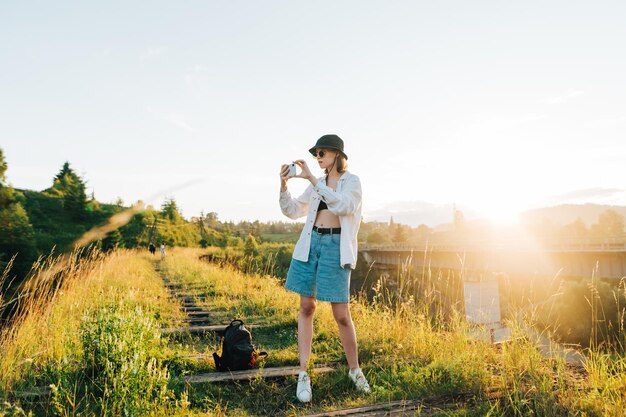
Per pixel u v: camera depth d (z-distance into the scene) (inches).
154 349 144.3
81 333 145.4
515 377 126.3
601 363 121.5
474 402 114.3
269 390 133.0
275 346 197.0
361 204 136.3
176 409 111.6
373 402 118.6
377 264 2016.5
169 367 146.1
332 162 139.7
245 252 869.2
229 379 140.0
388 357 158.2
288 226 4830.2
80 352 148.4
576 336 649.0
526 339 142.9
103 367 130.9
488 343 155.5
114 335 132.3
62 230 1004.6
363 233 4537.4
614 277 1025.5
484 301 188.1
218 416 112.0
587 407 104.5
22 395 116.1
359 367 145.8
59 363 129.3
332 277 130.8
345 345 134.2
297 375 142.6
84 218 1133.1
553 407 102.9
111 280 386.6
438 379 131.0
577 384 117.2
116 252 529.0
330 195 125.7
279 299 310.3
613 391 111.7
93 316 173.0
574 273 1118.4
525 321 156.1
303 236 137.6
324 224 135.9
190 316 278.8
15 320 168.2
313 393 129.6
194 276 536.1
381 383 135.5
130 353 130.0
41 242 868.0
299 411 115.8
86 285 263.6
